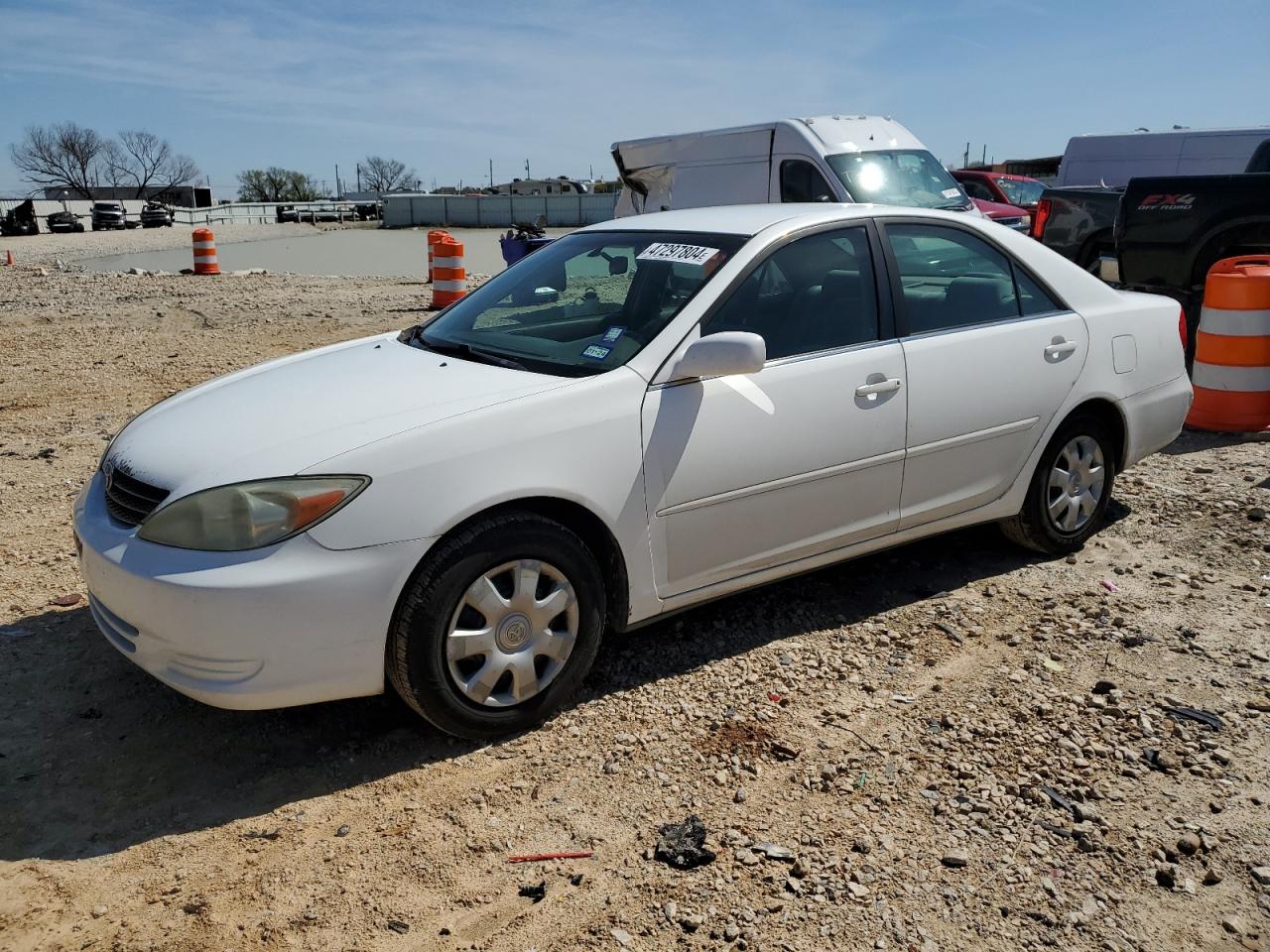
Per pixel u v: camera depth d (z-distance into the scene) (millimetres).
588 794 3109
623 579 3557
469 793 3121
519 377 3600
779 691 3688
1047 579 4645
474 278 18516
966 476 4379
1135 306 4992
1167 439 5152
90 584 3334
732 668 3848
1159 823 2959
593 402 3441
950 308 4359
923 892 2689
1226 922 2588
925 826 2949
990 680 3756
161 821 3002
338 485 3035
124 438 3650
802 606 4375
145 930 2568
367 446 3113
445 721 3252
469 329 4219
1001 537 5133
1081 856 2828
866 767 3234
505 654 3311
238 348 10648
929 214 4430
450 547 3152
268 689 3023
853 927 2570
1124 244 9148
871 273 4160
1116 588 4535
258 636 2971
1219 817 2980
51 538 5121
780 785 3145
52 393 8516
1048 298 4695
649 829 2953
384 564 3057
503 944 2529
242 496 3010
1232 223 8336
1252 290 6816
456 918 2617
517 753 3330
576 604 3438
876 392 4008
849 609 4355
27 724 3482
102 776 3207
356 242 38750
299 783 3182
